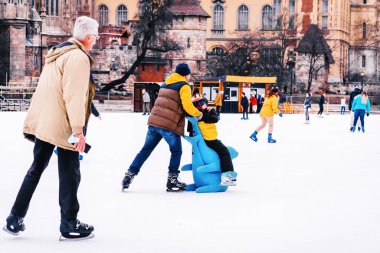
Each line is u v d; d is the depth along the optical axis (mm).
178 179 17859
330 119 73812
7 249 11266
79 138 11523
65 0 154250
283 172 21984
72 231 11883
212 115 17641
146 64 137875
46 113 11641
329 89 161750
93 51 142625
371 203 15797
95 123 55250
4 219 13469
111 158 26031
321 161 25703
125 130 45219
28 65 135500
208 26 172875
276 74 145625
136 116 73438
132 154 27703
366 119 74312
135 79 138750
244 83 94500
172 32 152875
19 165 23156
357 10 187625
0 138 35562
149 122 17422
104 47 142500
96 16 168875
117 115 76938
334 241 11938
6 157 25891
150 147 17516
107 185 18531
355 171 22328
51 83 11648
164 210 14789
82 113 11500
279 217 14055
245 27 171875
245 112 70500
